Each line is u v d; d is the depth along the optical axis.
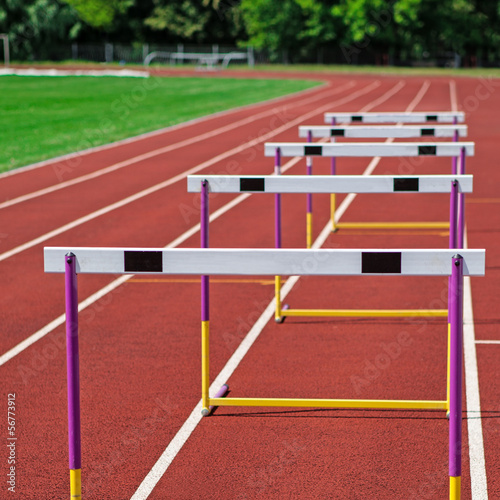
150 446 6.39
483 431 6.57
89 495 5.64
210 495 5.63
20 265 12.45
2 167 21.92
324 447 6.35
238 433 6.62
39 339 9.09
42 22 80.31
